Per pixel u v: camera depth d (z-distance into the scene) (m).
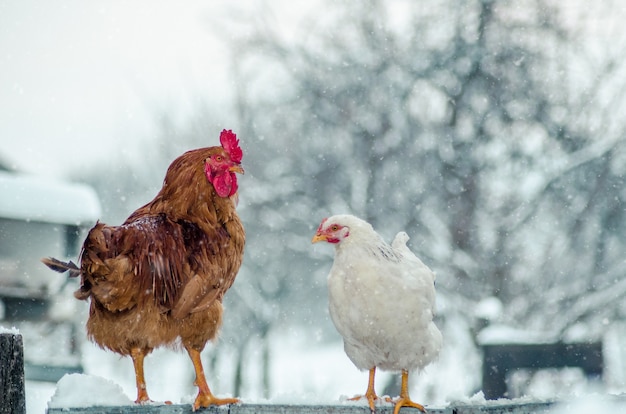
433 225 18.52
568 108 19.14
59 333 21.86
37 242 23.83
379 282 5.60
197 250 5.59
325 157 20.48
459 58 19.89
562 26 19.72
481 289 17.16
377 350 5.76
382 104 20.39
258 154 21.83
